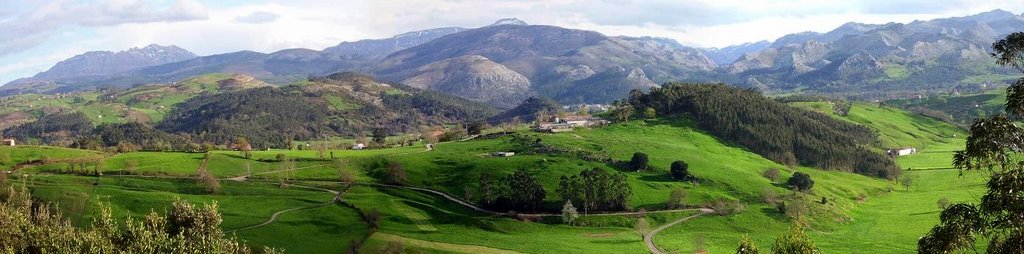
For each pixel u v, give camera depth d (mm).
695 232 173000
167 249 52969
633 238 165125
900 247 153625
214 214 59875
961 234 34094
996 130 32656
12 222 59406
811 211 192625
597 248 154500
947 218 35438
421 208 190375
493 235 167125
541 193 190125
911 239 162500
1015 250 31641
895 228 178750
